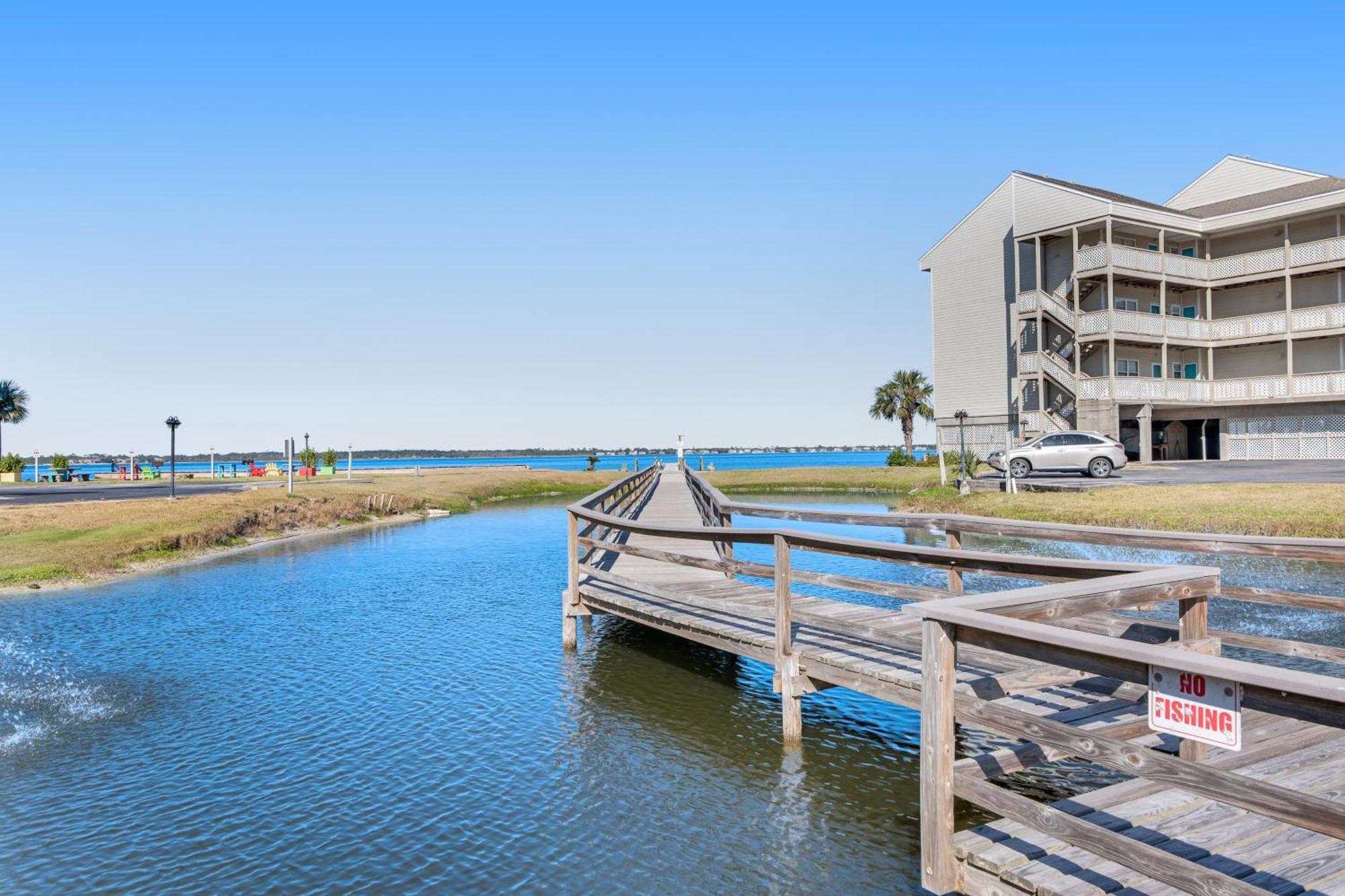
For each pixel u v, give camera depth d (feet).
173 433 103.35
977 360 142.72
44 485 157.79
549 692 33.22
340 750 27.12
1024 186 134.21
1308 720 9.97
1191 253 135.23
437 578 61.82
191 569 66.54
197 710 31.22
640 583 34.27
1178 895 12.89
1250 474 93.40
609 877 18.88
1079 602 15.61
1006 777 22.75
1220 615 44.27
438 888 18.54
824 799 22.75
